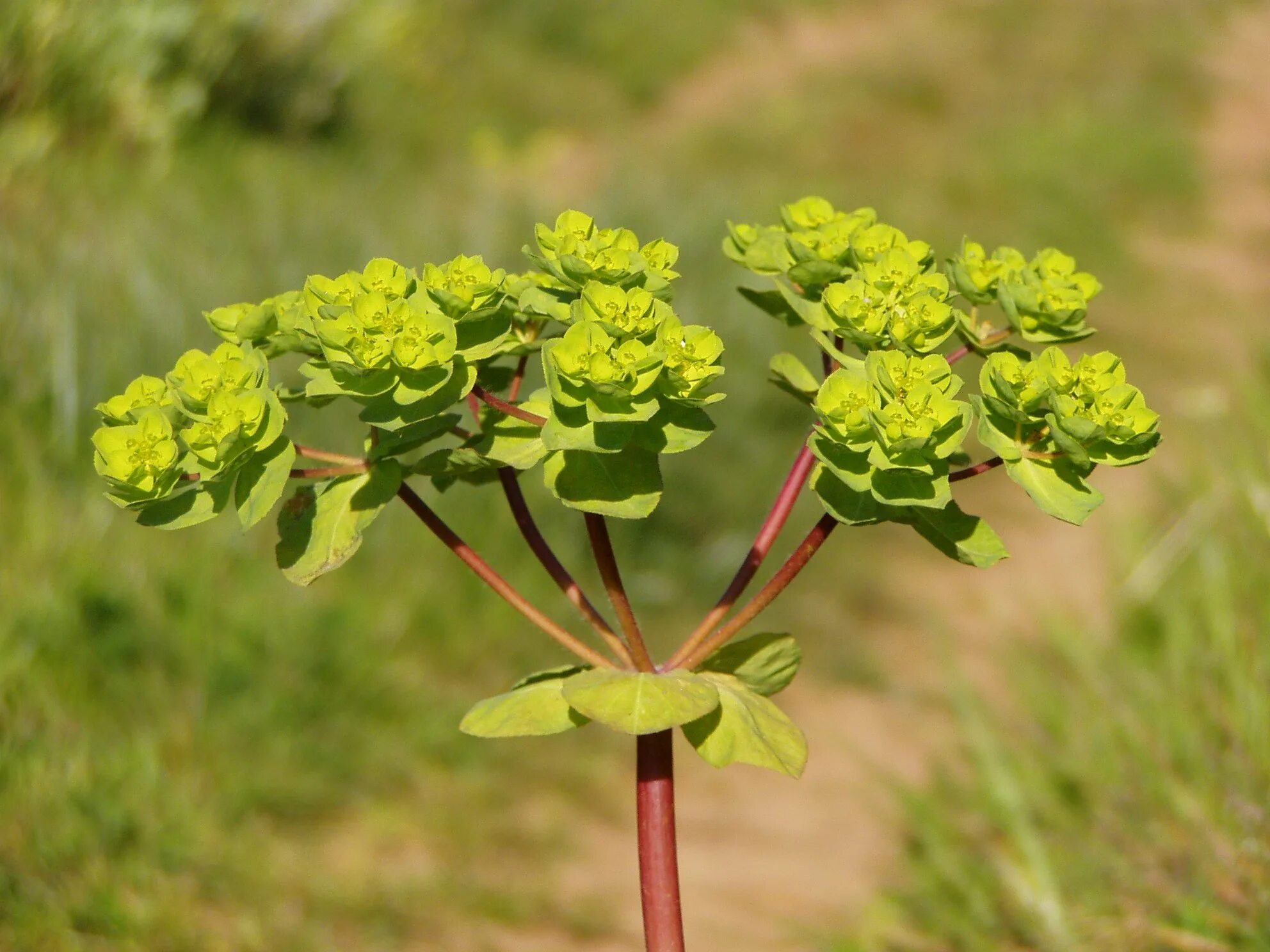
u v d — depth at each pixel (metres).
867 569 4.65
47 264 3.94
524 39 9.85
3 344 3.51
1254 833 2.18
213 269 4.38
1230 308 7.31
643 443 1.04
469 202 6.15
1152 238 8.48
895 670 4.08
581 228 1.14
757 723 1.14
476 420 1.24
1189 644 2.71
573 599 1.20
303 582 1.10
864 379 1.03
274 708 3.00
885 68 10.45
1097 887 2.31
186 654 2.99
